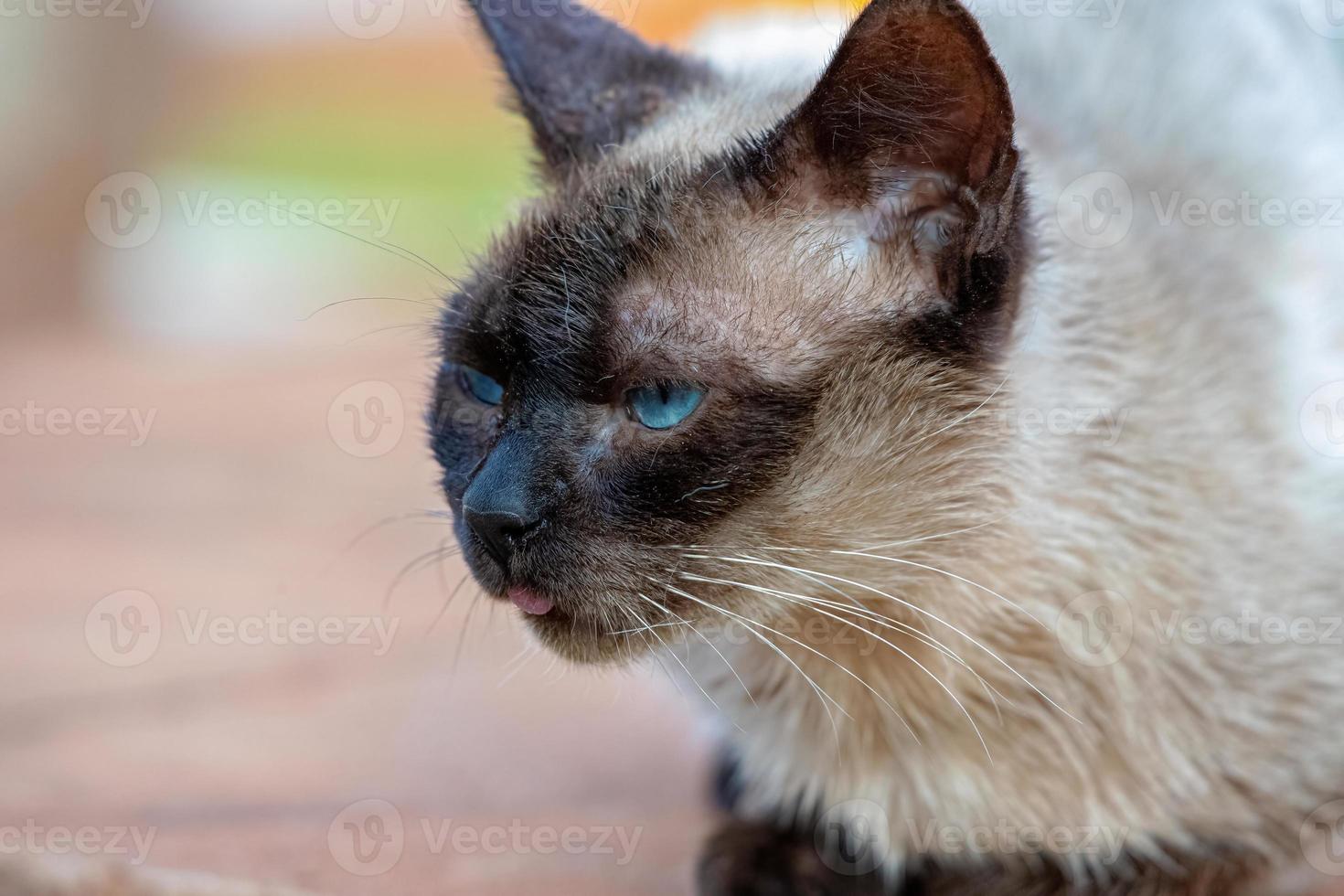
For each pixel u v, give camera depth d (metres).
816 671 0.91
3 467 1.79
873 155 0.87
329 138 3.00
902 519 0.88
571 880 0.92
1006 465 0.88
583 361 0.86
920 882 0.94
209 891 0.87
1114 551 0.89
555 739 1.04
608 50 0.95
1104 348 0.90
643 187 0.88
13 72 2.63
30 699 1.06
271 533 1.46
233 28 3.00
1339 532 0.92
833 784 0.92
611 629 0.87
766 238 0.87
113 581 1.27
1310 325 0.95
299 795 0.98
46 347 2.56
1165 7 1.00
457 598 1.23
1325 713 0.91
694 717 0.99
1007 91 0.84
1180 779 0.90
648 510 0.86
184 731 1.04
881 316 0.87
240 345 2.64
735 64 0.98
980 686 0.89
